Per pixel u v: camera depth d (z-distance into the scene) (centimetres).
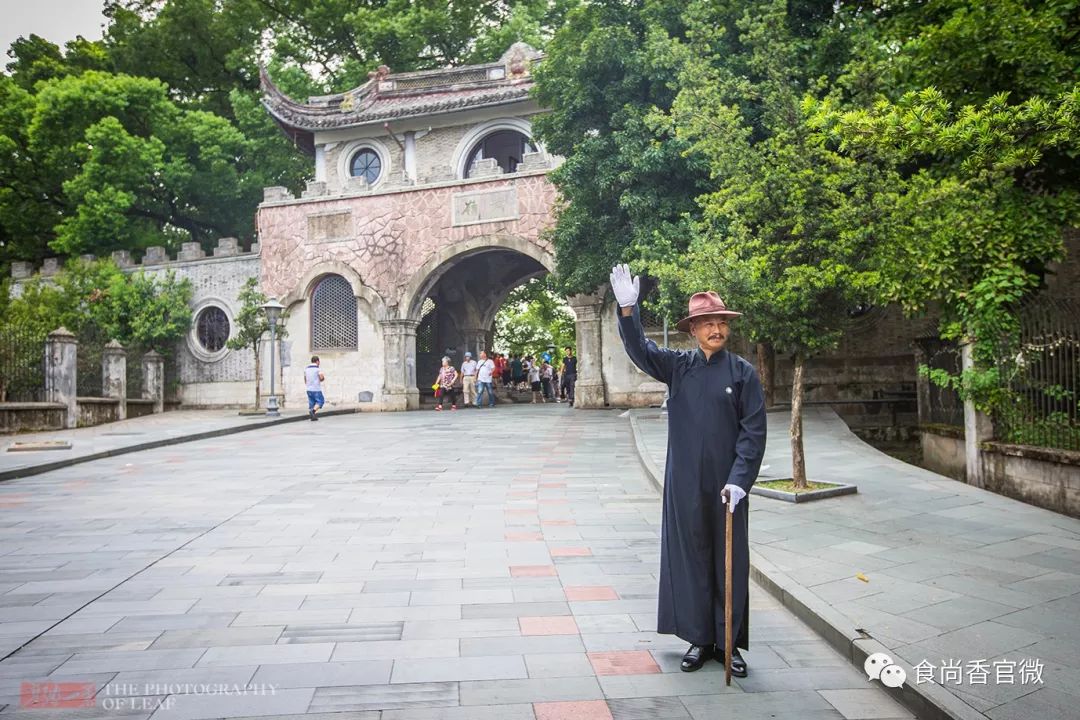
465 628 417
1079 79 823
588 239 1916
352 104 2753
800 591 455
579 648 388
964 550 550
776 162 800
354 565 550
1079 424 725
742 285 786
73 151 2852
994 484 816
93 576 523
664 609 365
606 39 1734
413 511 749
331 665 364
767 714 314
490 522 697
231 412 2412
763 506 724
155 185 3120
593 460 1112
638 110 1755
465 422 1845
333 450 1283
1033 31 845
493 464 1080
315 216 2595
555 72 1917
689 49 1236
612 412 2031
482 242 2406
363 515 730
